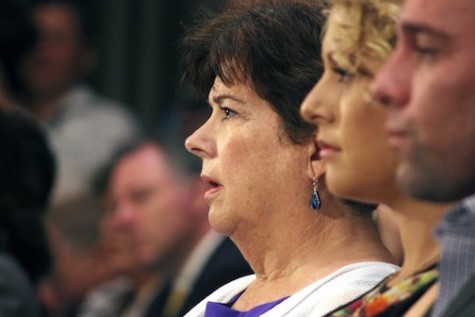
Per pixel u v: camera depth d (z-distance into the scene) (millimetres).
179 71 6383
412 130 4191
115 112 15391
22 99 14898
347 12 4605
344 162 4629
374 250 5961
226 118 6027
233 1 6211
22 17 13156
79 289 13539
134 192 13297
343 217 5949
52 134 14867
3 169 8828
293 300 5652
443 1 4160
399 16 4414
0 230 8719
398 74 4262
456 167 4160
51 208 13812
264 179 5914
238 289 6207
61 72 15234
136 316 12930
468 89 4121
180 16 16438
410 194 4250
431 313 4375
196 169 13148
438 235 4273
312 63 5848
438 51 4160
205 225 12797
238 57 5926
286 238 5945
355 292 5602
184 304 10531
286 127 5879
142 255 13219
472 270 4223
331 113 4645
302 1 5996
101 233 13492
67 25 15344
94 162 14500
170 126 14914
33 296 8477
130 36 16547
